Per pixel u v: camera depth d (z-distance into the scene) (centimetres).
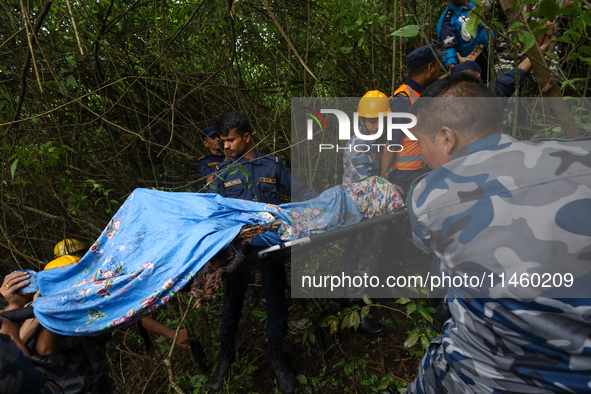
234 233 138
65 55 246
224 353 205
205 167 268
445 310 173
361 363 202
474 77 91
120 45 280
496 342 78
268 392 202
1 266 266
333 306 232
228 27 299
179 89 311
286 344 224
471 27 85
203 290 130
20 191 239
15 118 183
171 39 268
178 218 152
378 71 277
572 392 73
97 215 282
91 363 152
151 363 233
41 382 93
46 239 254
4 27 229
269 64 330
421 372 111
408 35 92
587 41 120
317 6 253
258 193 194
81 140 283
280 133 316
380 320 229
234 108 309
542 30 81
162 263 134
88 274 143
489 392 84
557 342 70
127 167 312
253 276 267
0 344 85
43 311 128
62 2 236
